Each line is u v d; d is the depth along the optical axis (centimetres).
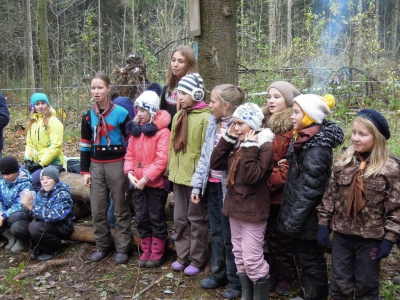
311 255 282
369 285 249
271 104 309
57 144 438
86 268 361
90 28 1566
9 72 1864
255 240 282
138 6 2364
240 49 1141
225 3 376
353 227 249
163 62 1109
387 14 2848
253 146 273
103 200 368
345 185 253
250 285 294
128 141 361
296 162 273
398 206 237
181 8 2133
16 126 909
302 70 841
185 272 340
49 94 818
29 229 370
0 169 405
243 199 280
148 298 311
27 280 341
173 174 333
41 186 425
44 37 801
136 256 382
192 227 334
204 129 324
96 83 353
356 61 1043
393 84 753
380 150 244
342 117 682
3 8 1744
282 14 2545
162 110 355
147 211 356
